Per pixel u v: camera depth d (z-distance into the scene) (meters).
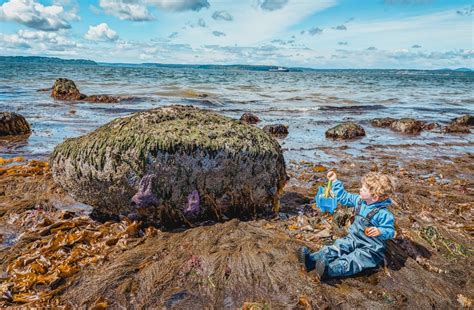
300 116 8.52
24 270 1.77
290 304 1.54
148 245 1.98
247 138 2.29
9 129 5.19
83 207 2.53
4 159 3.74
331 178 2.00
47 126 5.91
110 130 2.24
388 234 1.71
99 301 1.54
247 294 1.60
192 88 15.08
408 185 3.34
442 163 4.43
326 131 6.30
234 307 1.54
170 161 2.10
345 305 1.55
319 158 4.49
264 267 1.75
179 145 2.11
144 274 1.71
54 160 2.30
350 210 2.21
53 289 1.64
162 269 1.73
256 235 2.06
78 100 9.91
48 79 17.36
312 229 2.23
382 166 4.16
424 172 3.99
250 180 2.26
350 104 11.58
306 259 1.74
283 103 10.99
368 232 1.71
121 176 2.10
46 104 8.66
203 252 1.87
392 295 1.62
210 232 2.07
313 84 22.77
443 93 18.92
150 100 10.30
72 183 2.23
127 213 2.20
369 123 7.85
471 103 13.65
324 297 1.58
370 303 1.56
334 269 1.70
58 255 1.89
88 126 6.00
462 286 1.74
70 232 2.14
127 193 2.13
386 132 6.95
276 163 2.35
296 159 4.38
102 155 2.12
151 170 2.09
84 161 2.15
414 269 1.82
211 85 17.45
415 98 15.02
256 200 2.31
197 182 2.15
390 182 1.74
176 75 28.36
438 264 1.88
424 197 2.97
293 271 1.74
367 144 5.65
